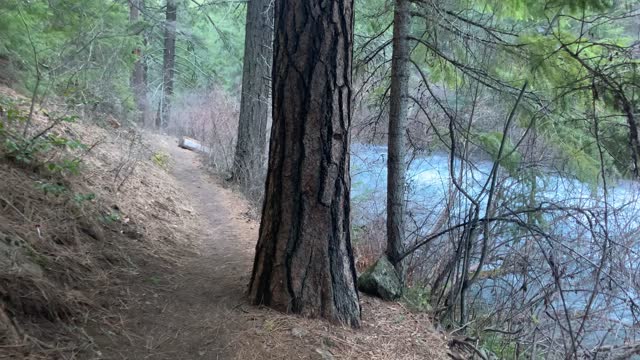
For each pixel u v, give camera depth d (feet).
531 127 19.27
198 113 55.47
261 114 34.68
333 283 13.43
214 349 11.18
